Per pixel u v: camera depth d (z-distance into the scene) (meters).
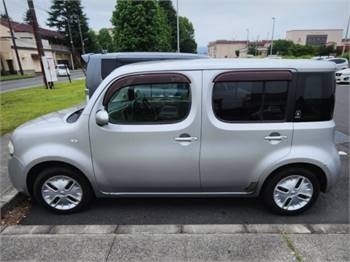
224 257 2.36
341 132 6.54
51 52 49.25
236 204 3.35
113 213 3.18
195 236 2.64
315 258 2.34
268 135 2.82
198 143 2.84
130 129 2.86
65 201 3.12
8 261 2.35
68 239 2.61
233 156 2.87
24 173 2.99
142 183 3.00
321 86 2.77
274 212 3.10
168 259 2.35
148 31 25.30
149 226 2.88
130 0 24.31
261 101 2.79
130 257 2.38
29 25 53.84
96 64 5.10
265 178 2.93
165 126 2.84
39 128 2.99
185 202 3.40
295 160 2.84
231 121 2.83
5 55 37.66
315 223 2.95
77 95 13.66
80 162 2.93
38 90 16.12
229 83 2.77
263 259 2.34
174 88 2.82
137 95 2.87
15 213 3.20
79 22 59.19
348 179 3.98
